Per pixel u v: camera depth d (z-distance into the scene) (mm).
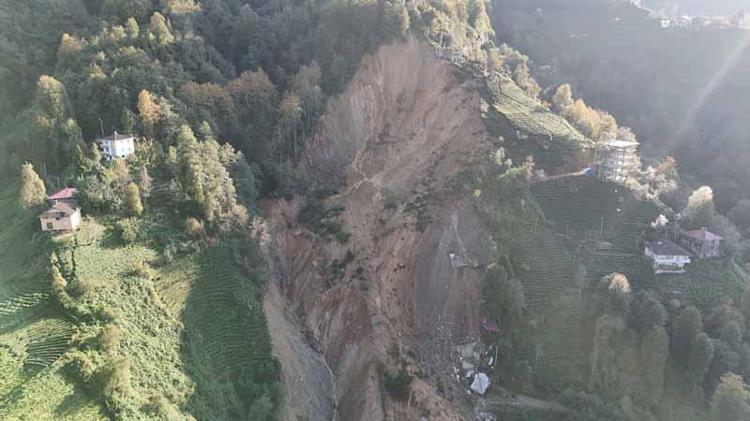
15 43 82312
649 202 80062
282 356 58000
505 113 88250
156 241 57969
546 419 60812
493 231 74250
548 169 82875
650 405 60312
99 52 75438
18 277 50250
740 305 67250
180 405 45625
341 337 66562
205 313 55750
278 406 52875
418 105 90062
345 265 71312
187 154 63781
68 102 66125
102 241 54969
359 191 80062
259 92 82000
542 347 65562
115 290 50656
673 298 67875
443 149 85125
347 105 87500
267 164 77125
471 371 65375
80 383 41844
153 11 89000
